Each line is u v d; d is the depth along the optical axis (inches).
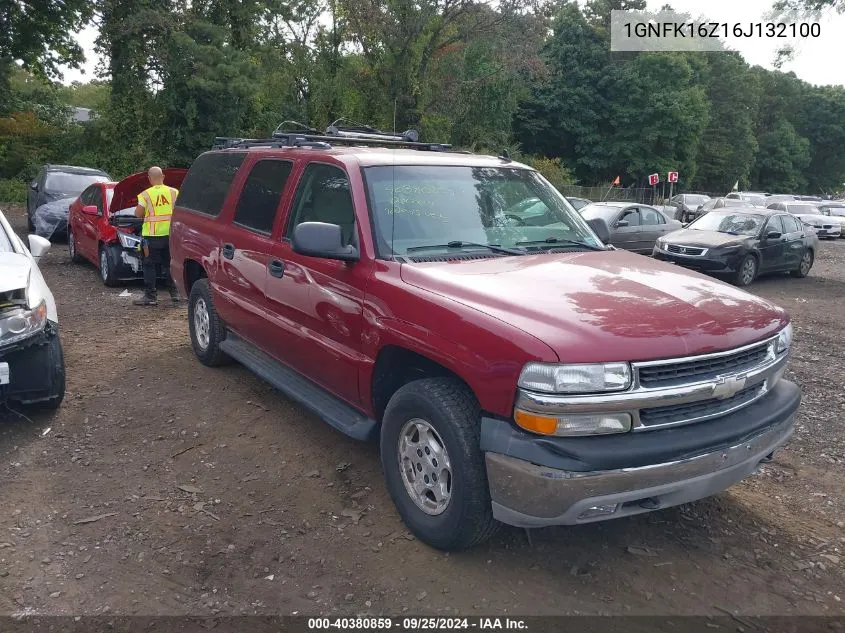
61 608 124.8
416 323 140.8
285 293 186.2
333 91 1158.3
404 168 176.9
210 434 199.3
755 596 133.7
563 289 139.6
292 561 140.4
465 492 131.0
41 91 1469.0
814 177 3095.5
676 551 147.9
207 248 235.6
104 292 399.9
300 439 197.3
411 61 1147.9
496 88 1229.1
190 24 1048.8
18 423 203.0
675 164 1988.2
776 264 577.6
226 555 141.9
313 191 185.0
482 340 126.9
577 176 2036.2
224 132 1114.7
